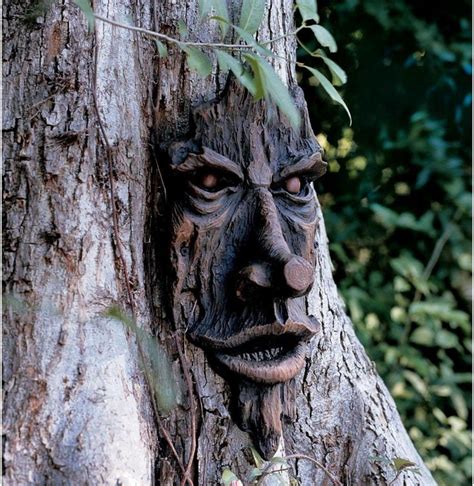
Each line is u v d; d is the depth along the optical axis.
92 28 1.09
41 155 1.16
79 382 1.09
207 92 1.30
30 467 1.04
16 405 1.08
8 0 1.23
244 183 1.25
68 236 1.15
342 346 1.50
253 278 1.19
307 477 1.41
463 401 2.59
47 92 1.18
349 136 2.62
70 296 1.13
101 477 1.04
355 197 2.64
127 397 1.13
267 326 1.21
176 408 1.25
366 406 1.48
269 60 1.38
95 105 1.17
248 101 1.25
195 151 1.21
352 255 2.65
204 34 1.31
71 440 1.06
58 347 1.11
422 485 1.47
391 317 2.60
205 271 1.24
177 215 1.22
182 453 1.25
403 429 1.55
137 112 1.25
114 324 1.16
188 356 1.26
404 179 2.67
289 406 1.37
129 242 1.22
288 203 1.29
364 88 2.61
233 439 1.28
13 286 1.13
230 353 1.25
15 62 1.20
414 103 2.66
